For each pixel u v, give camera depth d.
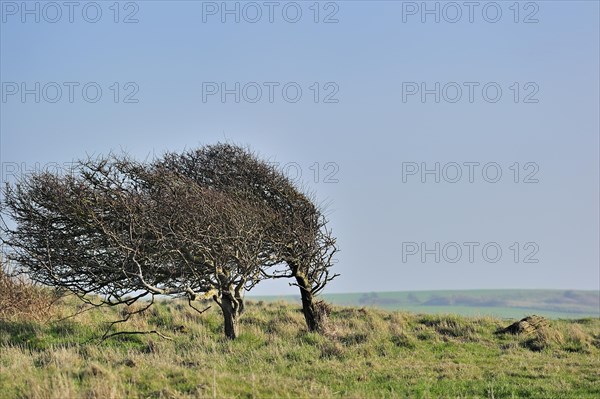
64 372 17.58
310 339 26.05
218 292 26.28
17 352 21.98
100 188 24.84
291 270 29.56
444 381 19.61
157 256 24.92
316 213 30.08
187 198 24.94
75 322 27.17
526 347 26.03
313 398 16.55
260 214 27.30
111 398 15.58
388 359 22.97
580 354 24.72
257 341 25.86
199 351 22.75
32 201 24.69
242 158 29.62
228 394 16.39
